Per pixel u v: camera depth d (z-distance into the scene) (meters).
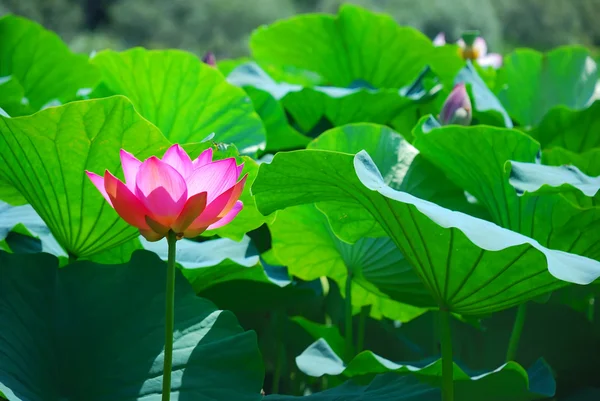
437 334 5.97
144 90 5.93
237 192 5.20
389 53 6.83
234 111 5.93
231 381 5.34
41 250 5.60
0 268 5.42
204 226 5.20
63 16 38.78
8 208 5.72
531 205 5.60
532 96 6.60
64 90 6.43
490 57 7.27
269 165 5.35
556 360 5.86
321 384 6.10
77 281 5.46
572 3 50.03
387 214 5.33
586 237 5.54
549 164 5.91
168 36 39.88
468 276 5.32
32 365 5.32
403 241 5.35
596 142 6.15
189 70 5.90
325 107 6.30
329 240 5.80
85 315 5.42
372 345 6.08
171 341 5.21
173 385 5.32
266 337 6.21
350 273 5.79
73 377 5.35
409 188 5.76
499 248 5.18
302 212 5.77
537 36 49.12
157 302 5.43
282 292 5.73
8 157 5.42
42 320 5.39
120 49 38.06
